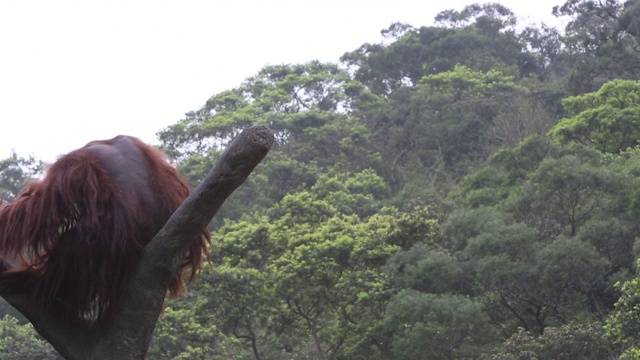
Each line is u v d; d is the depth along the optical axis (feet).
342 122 222.07
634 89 157.38
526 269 91.20
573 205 103.55
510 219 103.50
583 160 126.31
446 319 86.17
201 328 97.14
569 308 93.97
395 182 203.62
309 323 99.71
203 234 11.04
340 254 100.83
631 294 71.41
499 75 228.43
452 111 212.02
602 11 208.03
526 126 191.62
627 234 97.50
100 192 10.14
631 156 126.41
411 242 105.09
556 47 272.51
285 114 234.79
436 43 265.54
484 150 192.54
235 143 9.50
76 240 10.15
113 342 10.29
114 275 10.21
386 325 88.63
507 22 277.64
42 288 10.50
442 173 192.75
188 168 197.26
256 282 97.25
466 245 101.55
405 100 230.07
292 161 191.01
